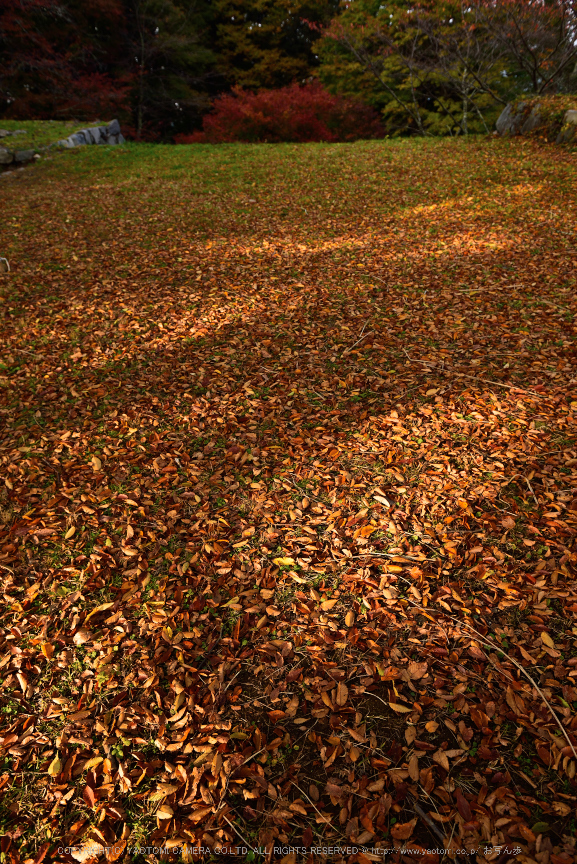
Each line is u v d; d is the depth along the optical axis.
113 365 4.48
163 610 2.41
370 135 17.56
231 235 7.44
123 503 3.04
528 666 2.06
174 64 23.94
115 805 1.78
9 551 2.75
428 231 6.90
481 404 3.53
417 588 2.41
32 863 1.67
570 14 11.70
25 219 8.68
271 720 1.98
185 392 4.02
